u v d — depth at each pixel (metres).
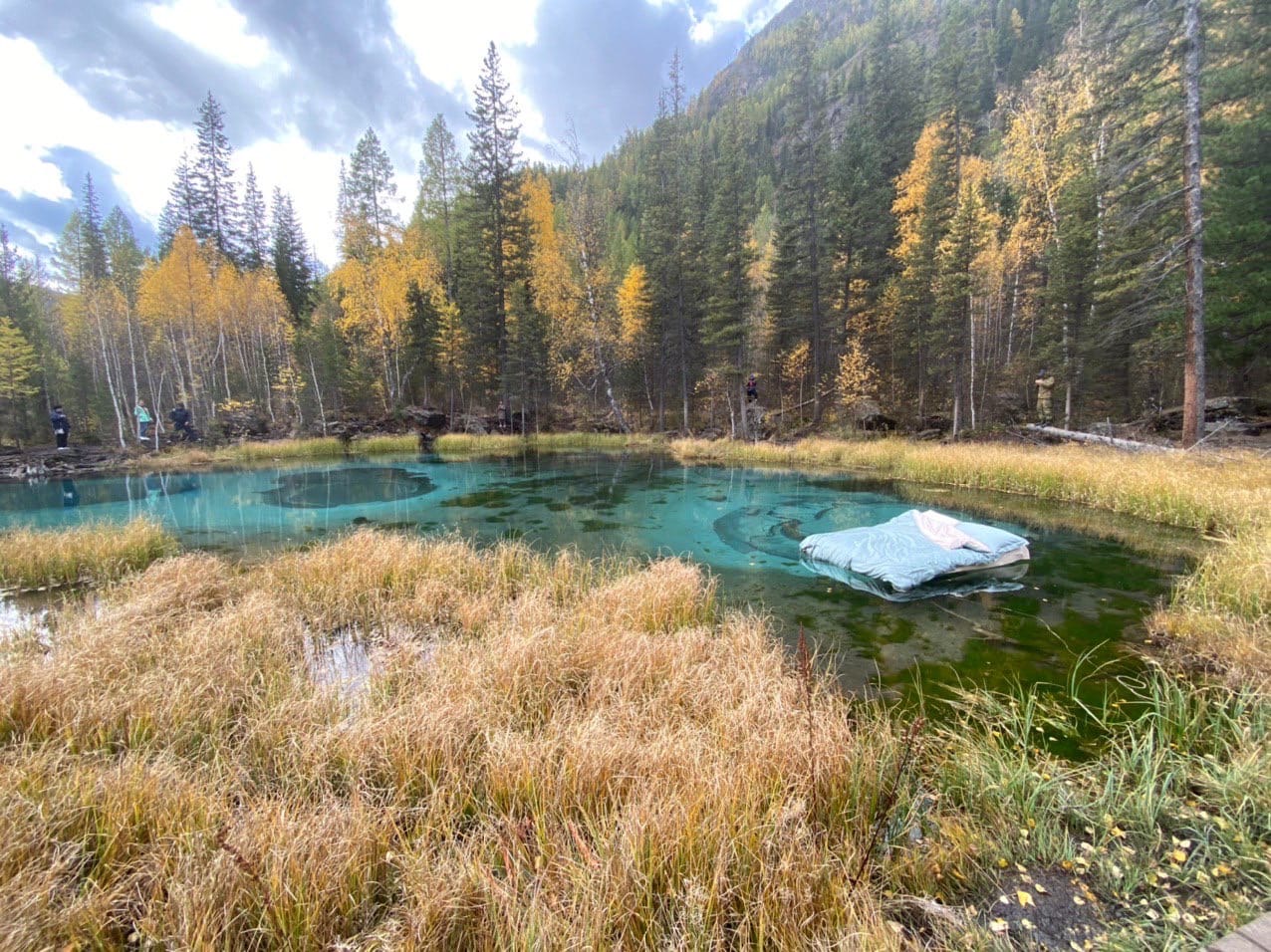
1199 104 10.98
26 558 7.03
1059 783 2.67
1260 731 2.88
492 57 24.03
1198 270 11.32
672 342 27.02
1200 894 2.02
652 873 1.95
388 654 4.12
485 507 11.89
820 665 4.43
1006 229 23.98
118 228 33.34
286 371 26.77
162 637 4.35
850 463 17.31
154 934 1.79
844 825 2.35
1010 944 1.84
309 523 10.52
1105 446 14.40
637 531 9.65
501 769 2.62
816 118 25.38
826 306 25.17
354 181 27.70
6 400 24.11
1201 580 5.56
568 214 27.75
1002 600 5.84
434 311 26.77
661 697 3.31
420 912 1.80
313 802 2.54
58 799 2.33
